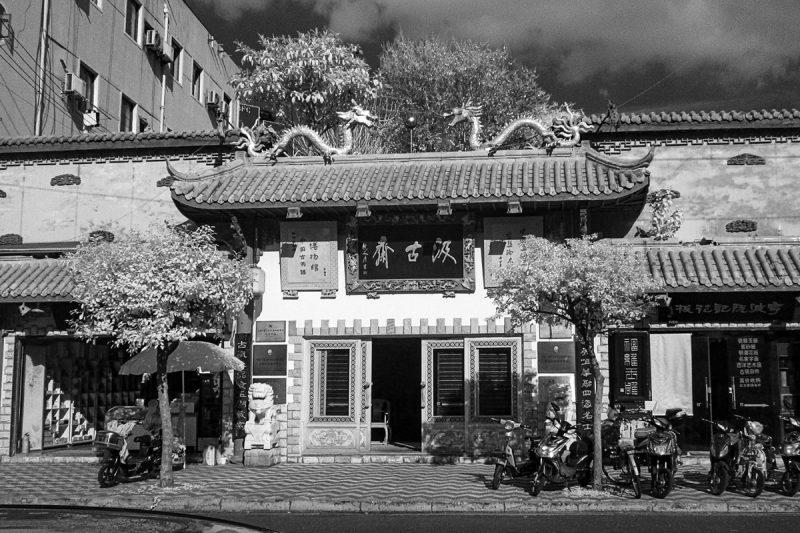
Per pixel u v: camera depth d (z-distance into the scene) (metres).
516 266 12.50
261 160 17.58
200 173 17.06
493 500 11.76
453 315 16.41
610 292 11.88
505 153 17.00
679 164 18.34
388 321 16.53
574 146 16.83
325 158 17.45
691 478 13.97
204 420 18.08
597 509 11.51
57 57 24.06
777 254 15.84
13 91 22.08
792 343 15.98
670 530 9.91
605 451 13.53
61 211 19.67
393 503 11.67
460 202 15.48
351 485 13.34
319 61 26.38
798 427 12.66
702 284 14.97
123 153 19.69
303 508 11.80
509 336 16.31
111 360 20.48
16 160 19.92
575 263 11.80
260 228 17.12
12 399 17.42
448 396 16.55
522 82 31.81
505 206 15.85
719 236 17.78
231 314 14.65
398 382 23.67
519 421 15.95
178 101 32.22
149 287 12.58
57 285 16.77
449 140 30.11
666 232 17.38
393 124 30.22
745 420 13.29
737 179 18.17
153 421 15.80
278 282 16.94
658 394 16.08
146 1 29.69
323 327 16.69
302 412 16.66
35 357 18.06
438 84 30.83
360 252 16.59
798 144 18.14
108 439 13.73
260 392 16.06
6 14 21.72
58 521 2.94
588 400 15.69
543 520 10.72
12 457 17.31
